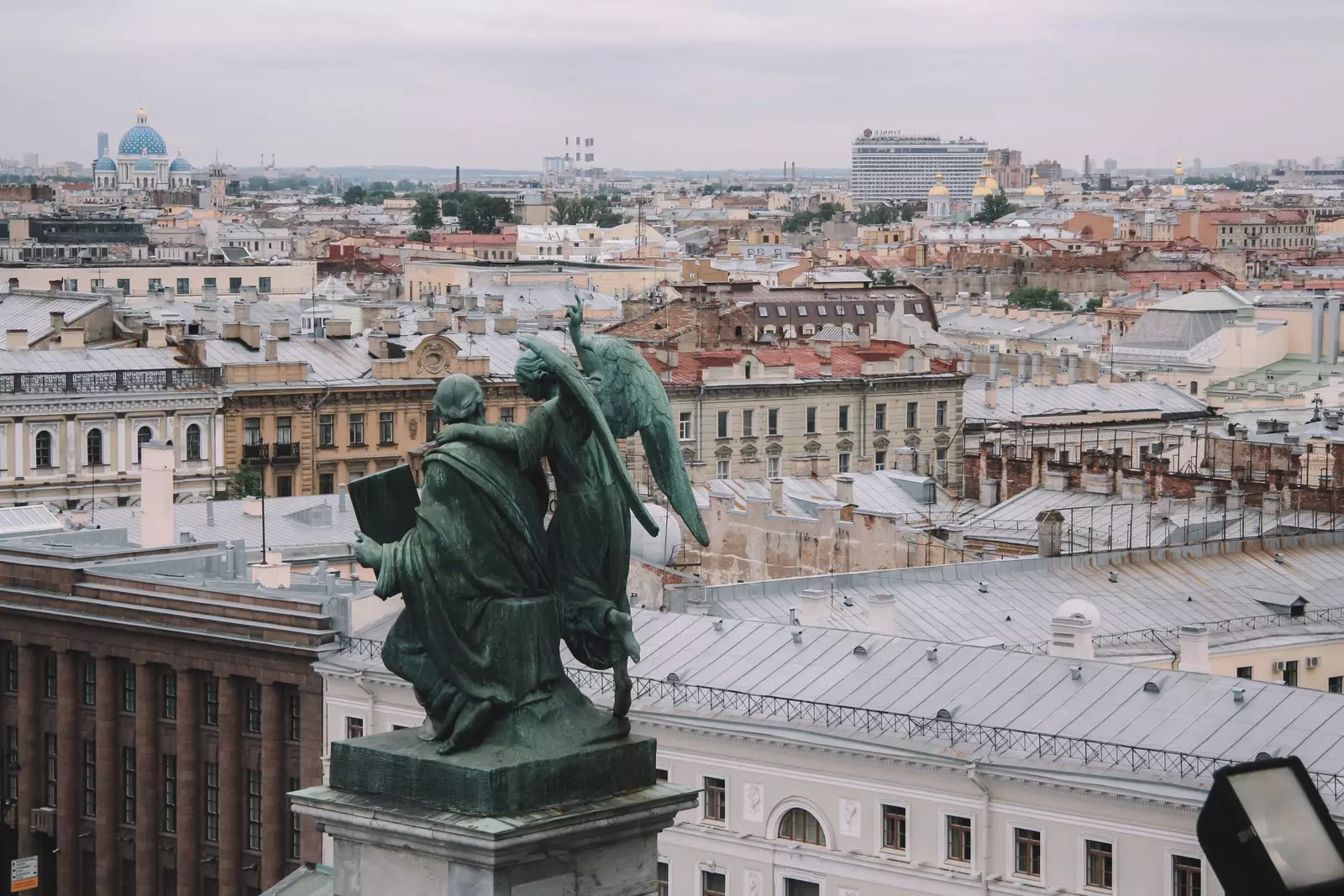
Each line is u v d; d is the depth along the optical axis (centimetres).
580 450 2222
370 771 2172
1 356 16800
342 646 9156
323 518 12775
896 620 9019
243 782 9594
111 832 10050
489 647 2156
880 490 14062
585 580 2228
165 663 9769
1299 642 9275
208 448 17100
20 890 10144
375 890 2169
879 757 7112
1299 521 11838
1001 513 13038
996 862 6912
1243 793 1362
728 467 17938
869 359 18712
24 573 10312
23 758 10375
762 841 7425
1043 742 6869
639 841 2198
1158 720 6850
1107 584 9644
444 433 2194
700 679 7744
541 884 2133
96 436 16575
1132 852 6612
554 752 2153
